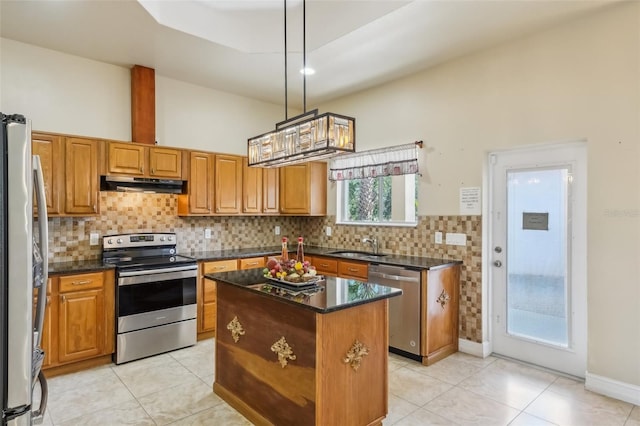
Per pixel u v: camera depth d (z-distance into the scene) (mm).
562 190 3221
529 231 3418
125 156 3756
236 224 4996
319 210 5223
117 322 3377
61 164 3373
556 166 3250
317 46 3453
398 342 3568
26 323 1214
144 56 3740
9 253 1184
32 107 3479
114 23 3070
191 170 4219
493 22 3037
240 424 2455
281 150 2500
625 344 2732
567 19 2998
